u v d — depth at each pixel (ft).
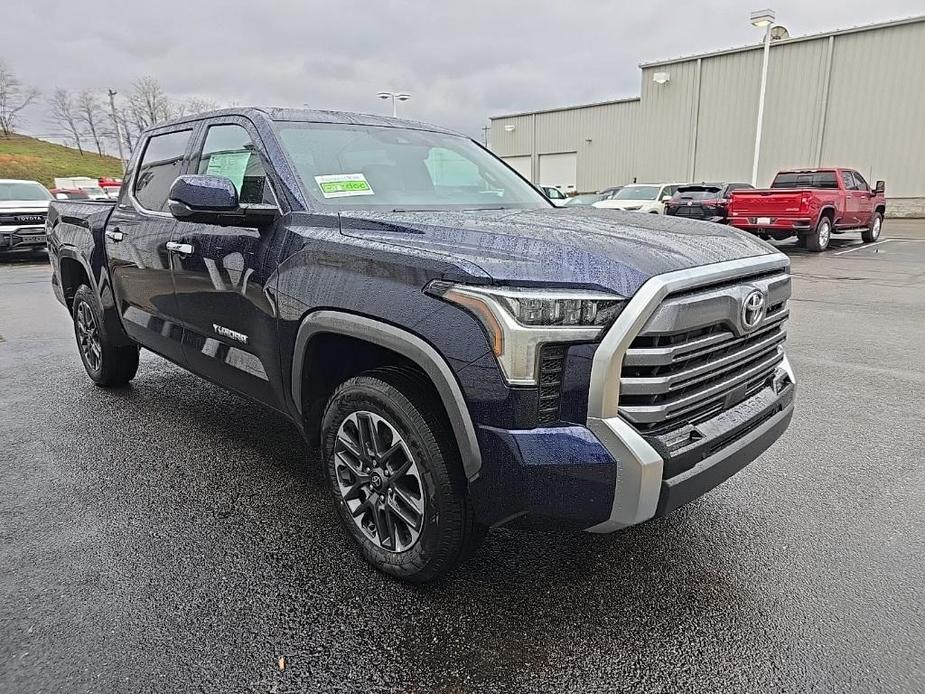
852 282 32.53
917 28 70.79
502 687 6.46
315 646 6.99
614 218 9.10
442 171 11.14
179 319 11.47
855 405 14.58
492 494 6.77
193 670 6.62
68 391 15.78
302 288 8.28
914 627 7.30
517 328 6.34
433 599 7.79
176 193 8.62
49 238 16.89
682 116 90.12
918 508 9.98
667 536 9.24
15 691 6.29
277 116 10.26
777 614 7.55
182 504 10.13
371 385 7.76
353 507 8.45
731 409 7.77
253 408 14.61
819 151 79.41
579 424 6.48
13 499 10.24
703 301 6.80
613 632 7.25
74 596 7.79
